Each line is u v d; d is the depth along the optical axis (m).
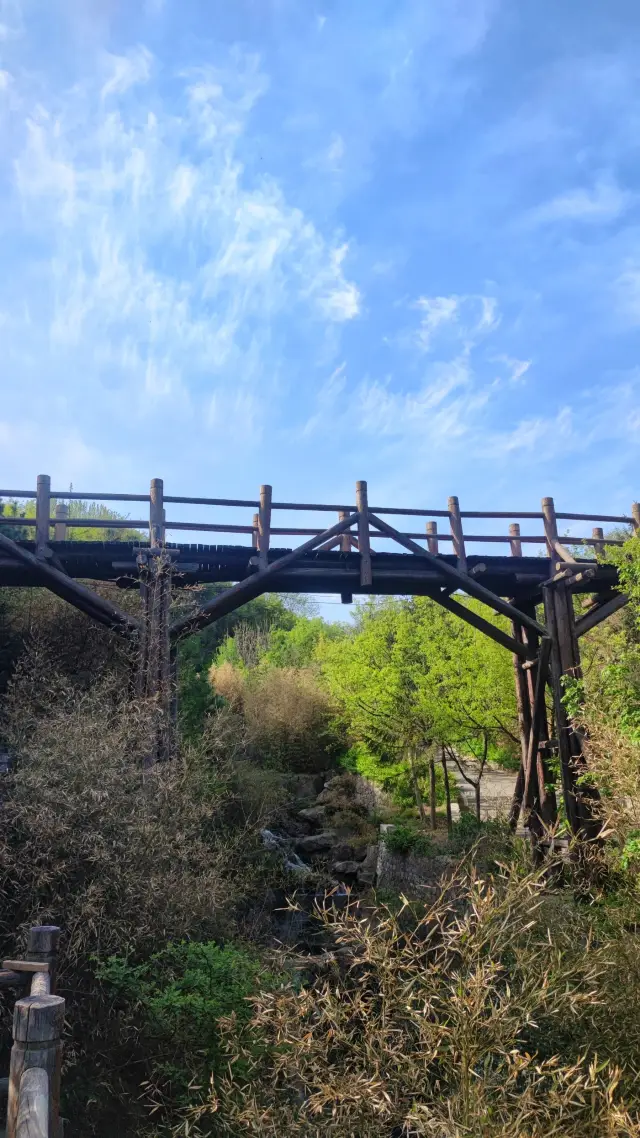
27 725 7.34
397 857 13.93
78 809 5.97
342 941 4.07
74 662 12.02
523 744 12.28
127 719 7.19
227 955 6.29
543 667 11.68
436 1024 3.53
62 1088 5.39
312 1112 3.65
